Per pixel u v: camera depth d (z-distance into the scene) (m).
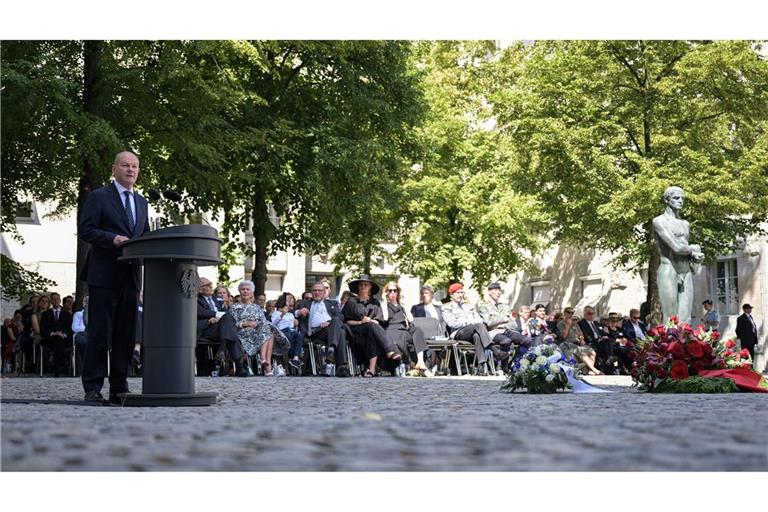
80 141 18.48
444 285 35.22
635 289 36.34
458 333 19.08
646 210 25.20
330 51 24.09
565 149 26.17
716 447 4.11
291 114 24.61
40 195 21.17
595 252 38.75
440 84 35.84
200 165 20.92
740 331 27.14
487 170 35.69
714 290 32.50
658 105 25.69
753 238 30.55
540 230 35.16
